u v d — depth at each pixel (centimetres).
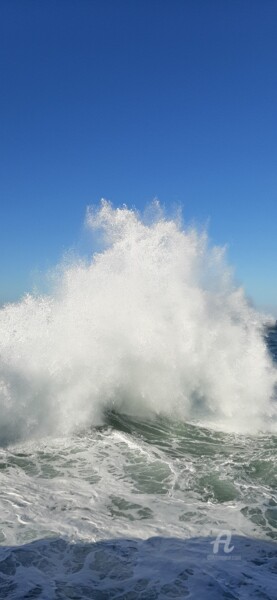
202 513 520
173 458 710
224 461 705
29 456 689
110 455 707
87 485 591
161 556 419
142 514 512
